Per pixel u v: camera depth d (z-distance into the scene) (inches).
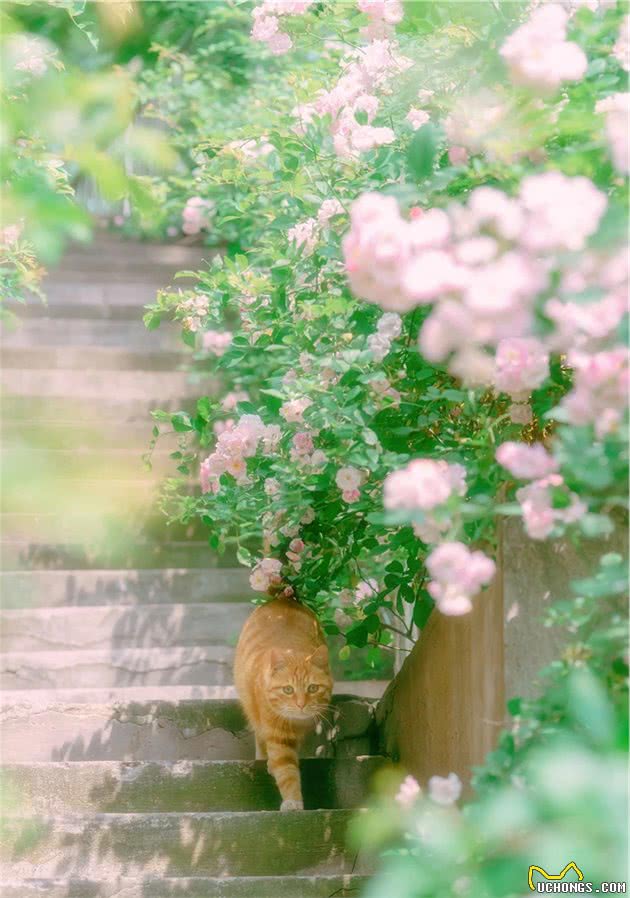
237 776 164.4
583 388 84.6
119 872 144.7
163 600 240.5
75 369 302.2
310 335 155.1
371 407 136.8
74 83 52.6
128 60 307.4
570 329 85.3
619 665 91.2
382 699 180.4
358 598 180.7
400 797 92.6
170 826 146.3
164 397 296.4
